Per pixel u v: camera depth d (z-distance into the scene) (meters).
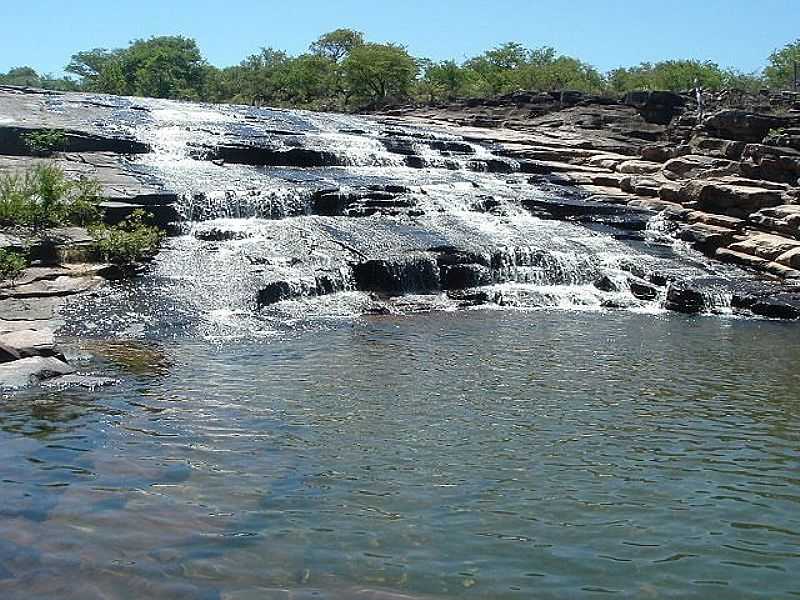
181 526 7.05
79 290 17.05
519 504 7.95
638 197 30.00
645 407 11.48
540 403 11.55
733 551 7.08
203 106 39.69
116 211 20.88
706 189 27.27
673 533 7.41
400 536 7.12
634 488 8.46
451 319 18.14
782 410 11.49
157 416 10.19
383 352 14.53
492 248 22.23
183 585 6.04
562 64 68.62
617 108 43.91
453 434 10.04
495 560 6.75
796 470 9.10
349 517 7.47
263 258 19.94
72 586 5.92
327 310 18.19
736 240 25.02
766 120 32.00
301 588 6.10
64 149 26.25
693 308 20.62
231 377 12.34
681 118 38.28
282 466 8.72
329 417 10.55
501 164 33.12
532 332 16.92
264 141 30.59
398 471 8.73
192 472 8.37
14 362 11.83
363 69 66.06
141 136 28.88
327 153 29.91
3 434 9.17
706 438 10.16
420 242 22.03
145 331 15.15
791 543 7.26
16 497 7.43
